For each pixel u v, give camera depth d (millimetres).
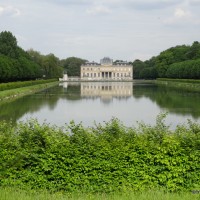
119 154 15133
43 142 16016
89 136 16141
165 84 170875
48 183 14992
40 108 58906
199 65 150875
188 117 46000
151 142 15734
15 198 13070
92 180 14953
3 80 120375
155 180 14938
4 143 15938
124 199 13312
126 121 43438
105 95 92000
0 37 149375
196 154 15117
